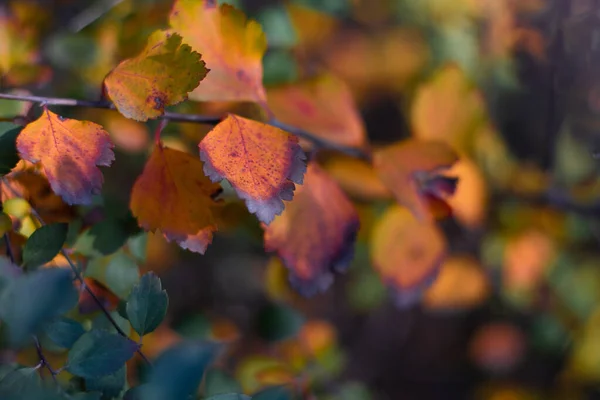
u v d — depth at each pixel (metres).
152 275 0.37
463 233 0.63
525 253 0.58
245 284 0.78
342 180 0.47
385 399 0.79
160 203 0.38
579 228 0.60
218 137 0.37
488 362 0.72
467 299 0.60
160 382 0.35
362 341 0.81
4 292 0.34
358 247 0.53
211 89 0.40
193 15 0.39
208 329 0.45
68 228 0.38
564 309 0.63
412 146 0.44
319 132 0.45
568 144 0.61
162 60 0.37
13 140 0.37
